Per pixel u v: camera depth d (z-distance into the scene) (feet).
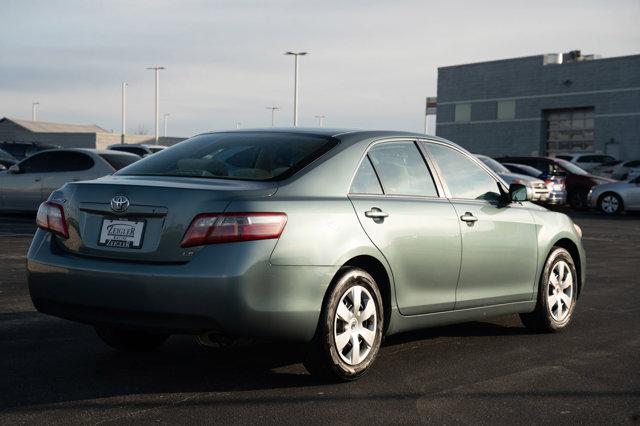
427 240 17.13
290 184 15.21
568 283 21.52
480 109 179.42
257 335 14.26
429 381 16.02
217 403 14.28
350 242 15.40
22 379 15.57
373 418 13.65
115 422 13.17
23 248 35.86
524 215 20.16
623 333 21.16
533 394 15.26
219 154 16.60
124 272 14.21
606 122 157.58
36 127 319.47
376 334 16.05
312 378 15.97
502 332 21.08
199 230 14.07
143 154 76.89
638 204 76.18
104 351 17.95
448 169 18.78
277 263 14.26
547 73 166.61
